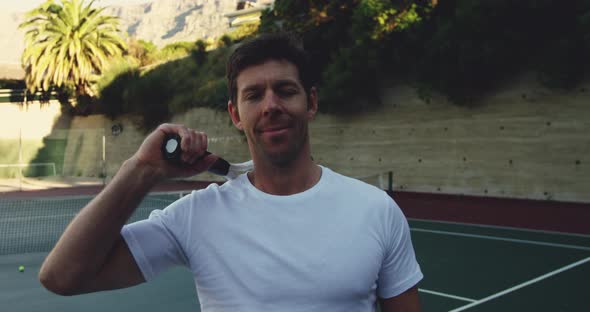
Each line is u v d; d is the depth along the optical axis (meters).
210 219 1.44
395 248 1.47
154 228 1.45
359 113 19.39
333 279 1.36
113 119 29.94
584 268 7.14
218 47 29.08
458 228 10.98
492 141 15.86
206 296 1.43
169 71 28.97
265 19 21.28
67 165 31.42
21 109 32.75
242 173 1.56
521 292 5.98
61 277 1.30
